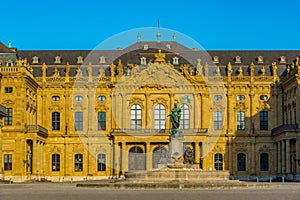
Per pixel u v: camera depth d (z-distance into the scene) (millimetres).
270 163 132000
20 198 57281
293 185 85000
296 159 118562
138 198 55562
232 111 133000
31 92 128125
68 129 132000
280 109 132625
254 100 133000
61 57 138750
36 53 139500
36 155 122750
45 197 58375
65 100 132750
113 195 59781
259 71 135625
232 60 138625
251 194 61500
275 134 128250
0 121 110250
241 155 132625
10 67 121500
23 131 120562
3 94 121625
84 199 54875
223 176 80562
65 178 130750
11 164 120188
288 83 126500
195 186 72438
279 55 140250
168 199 54344
